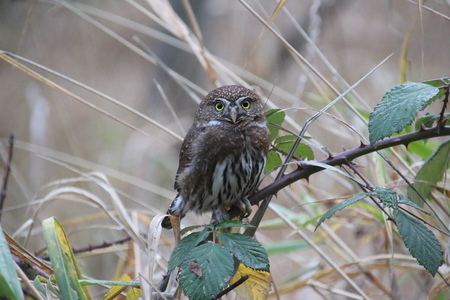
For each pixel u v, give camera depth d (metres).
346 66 16.00
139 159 14.83
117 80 20.36
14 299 4.62
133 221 8.87
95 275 12.24
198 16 18.08
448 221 8.67
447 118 6.25
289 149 7.24
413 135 5.95
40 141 13.52
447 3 9.69
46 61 18.06
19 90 17.41
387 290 8.91
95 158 16.47
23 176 14.52
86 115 18.83
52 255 5.13
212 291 4.84
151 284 5.30
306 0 17.36
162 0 10.20
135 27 11.33
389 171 9.38
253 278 6.74
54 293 5.58
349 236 12.30
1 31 17.38
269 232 14.31
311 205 10.30
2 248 4.79
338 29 17.61
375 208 9.03
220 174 8.13
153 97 17.67
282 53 16.42
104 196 13.19
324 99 10.25
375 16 19.66
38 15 18.14
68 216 12.96
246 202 8.09
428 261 5.00
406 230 5.12
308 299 10.30
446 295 7.95
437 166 6.85
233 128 8.21
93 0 20.41
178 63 17.27
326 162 6.18
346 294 8.70
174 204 8.64
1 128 16.84
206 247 5.08
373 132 5.27
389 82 14.43
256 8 18.17
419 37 17.98
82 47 20.23
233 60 16.64
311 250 11.63
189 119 15.64
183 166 8.52
